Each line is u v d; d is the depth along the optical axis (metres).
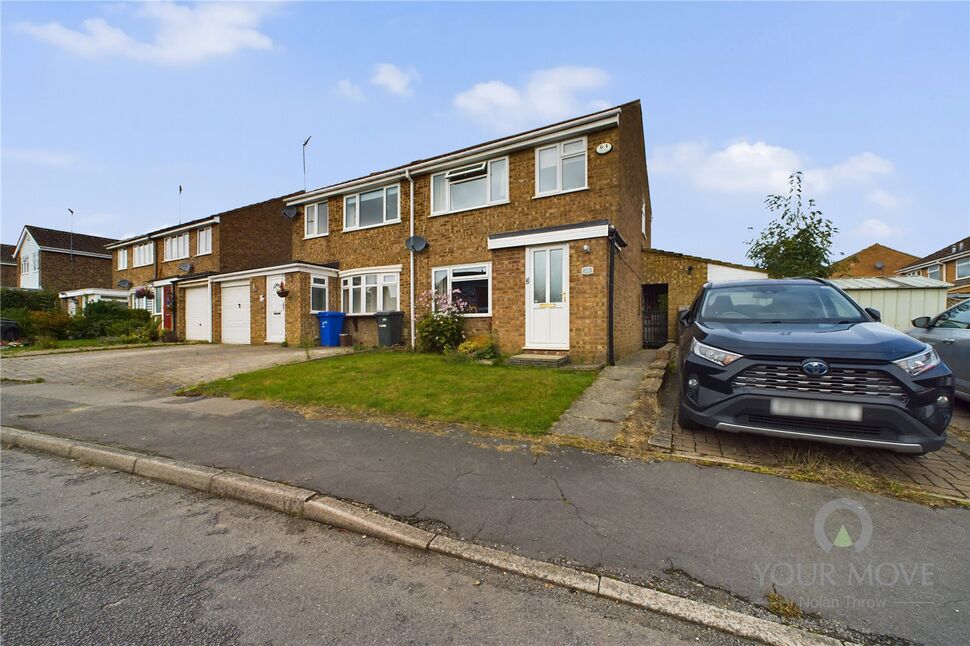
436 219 12.80
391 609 2.20
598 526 2.89
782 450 4.14
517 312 9.77
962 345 5.55
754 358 3.79
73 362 10.85
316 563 2.64
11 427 5.52
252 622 2.11
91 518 3.30
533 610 2.18
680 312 6.22
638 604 2.18
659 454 4.09
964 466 3.78
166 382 8.49
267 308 15.02
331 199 15.27
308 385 7.38
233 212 20.73
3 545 2.90
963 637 1.92
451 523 2.97
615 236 9.18
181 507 3.49
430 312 12.09
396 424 5.23
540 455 4.14
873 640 1.93
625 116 11.05
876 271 36.00
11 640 2.01
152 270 23.72
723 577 2.35
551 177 11.05
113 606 2.25
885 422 3.39
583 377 7.29
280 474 3.83
